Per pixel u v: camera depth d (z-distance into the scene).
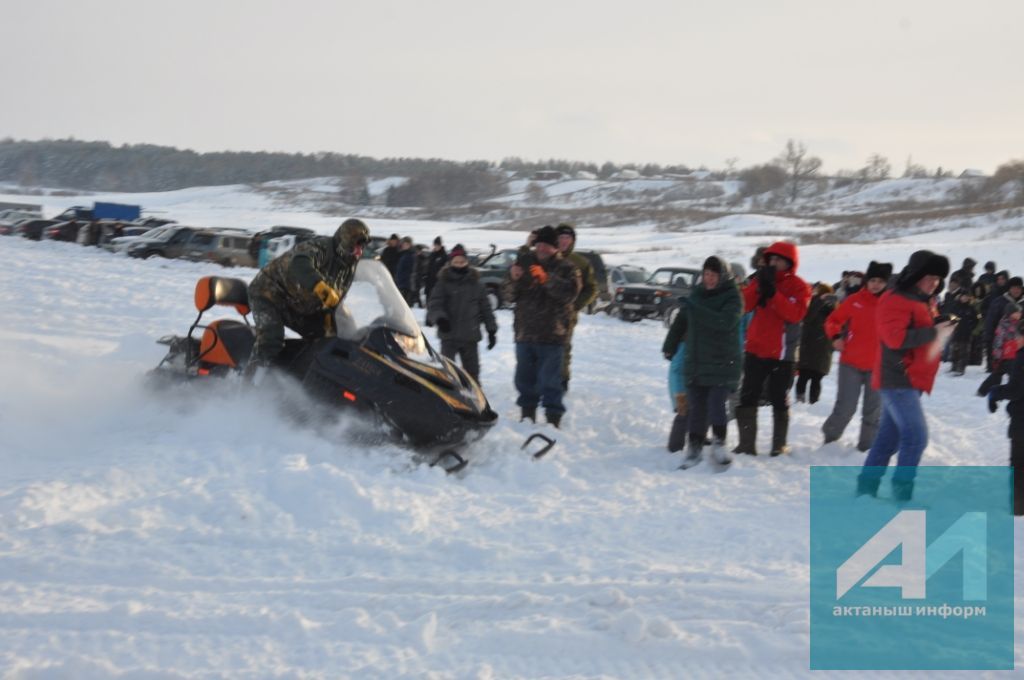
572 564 6.97
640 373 18.48
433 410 9.36
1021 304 19.77
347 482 8.10
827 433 11.72
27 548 6.79
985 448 12.35
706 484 9.60
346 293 10.09
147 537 7.10
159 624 5.66
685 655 5.51
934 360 9.05
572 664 5.39
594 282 13.39
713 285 10.17
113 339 17.31
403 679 5.11
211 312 22.17
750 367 11.11
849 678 5.30
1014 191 167.75
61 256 36.84
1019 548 7.85
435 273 28.77
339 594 6.20
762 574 6.92
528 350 11.94
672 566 7.04
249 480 8.25
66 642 5.41
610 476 9.77
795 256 10.86
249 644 5.46
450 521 7.92
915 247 65.62
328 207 199.12
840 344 11.48
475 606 6.05
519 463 9.57
